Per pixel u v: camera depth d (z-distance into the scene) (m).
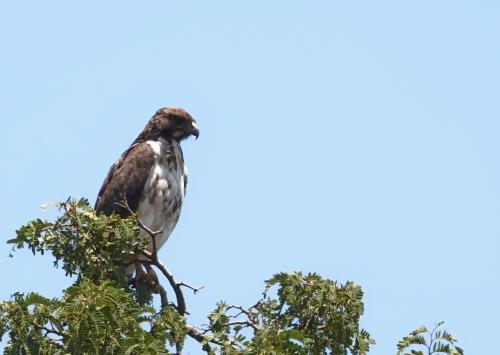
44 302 11.94
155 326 12.48
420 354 12.44
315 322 13.58
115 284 12.30
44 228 13.60
